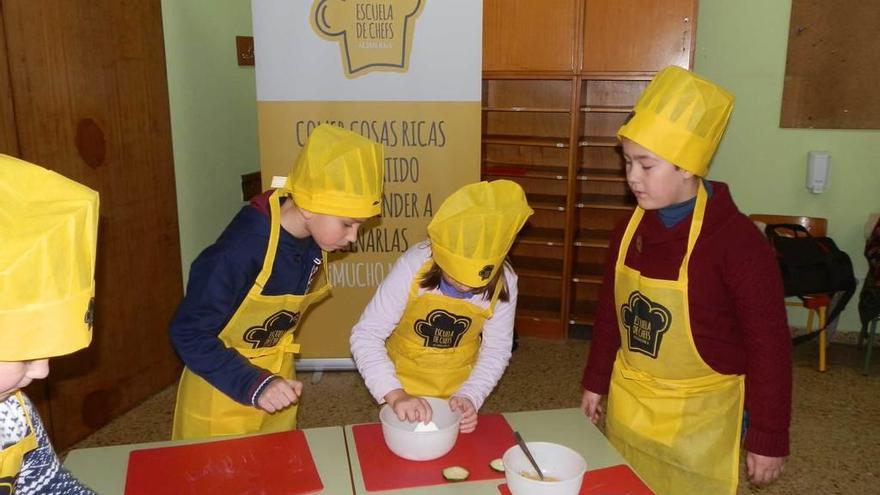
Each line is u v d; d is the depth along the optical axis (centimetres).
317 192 135
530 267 378
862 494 232
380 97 287
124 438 265
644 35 320
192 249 323
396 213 299
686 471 141
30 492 96
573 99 337
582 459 115
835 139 350
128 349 283
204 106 322
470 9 279
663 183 133
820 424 279
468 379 155
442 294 155
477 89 287
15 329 75
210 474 119
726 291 136
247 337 153
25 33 222
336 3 278
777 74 350
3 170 78
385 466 123
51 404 248
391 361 159
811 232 356
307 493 114
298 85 285
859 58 337
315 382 314
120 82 265
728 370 141
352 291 306
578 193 368
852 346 360
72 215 78
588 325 380
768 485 237
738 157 365
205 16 317
